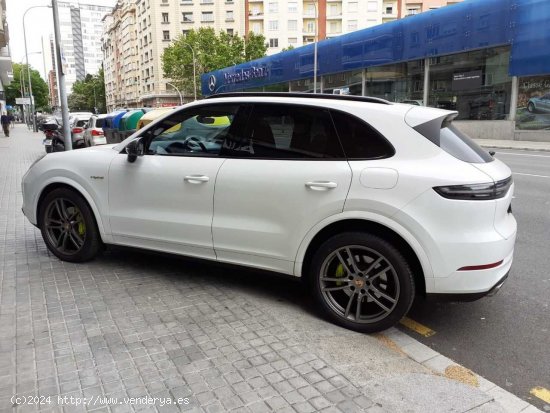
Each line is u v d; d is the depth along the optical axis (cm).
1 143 2564
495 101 2273
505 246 333
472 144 376
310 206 359
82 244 482
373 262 350
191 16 8319
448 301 336
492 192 327
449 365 321
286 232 372
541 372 319
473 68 2353
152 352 318
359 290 356
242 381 286
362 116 357
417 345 348
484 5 2200
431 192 324
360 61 3027
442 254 324
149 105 9300
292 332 353
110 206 455
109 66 13100
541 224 696
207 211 405
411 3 7788
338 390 280
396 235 341
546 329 380
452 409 266
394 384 288
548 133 2058
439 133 346
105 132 1788
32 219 507
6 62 3488
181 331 349
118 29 11394
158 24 8431
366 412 260
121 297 409
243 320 371
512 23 2081
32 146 2328
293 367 304
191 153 421
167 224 423
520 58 2067
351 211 346
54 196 484
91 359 307
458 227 321
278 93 402
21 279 448
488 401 275
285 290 434
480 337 367
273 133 385
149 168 431
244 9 8125
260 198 379
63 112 1197
